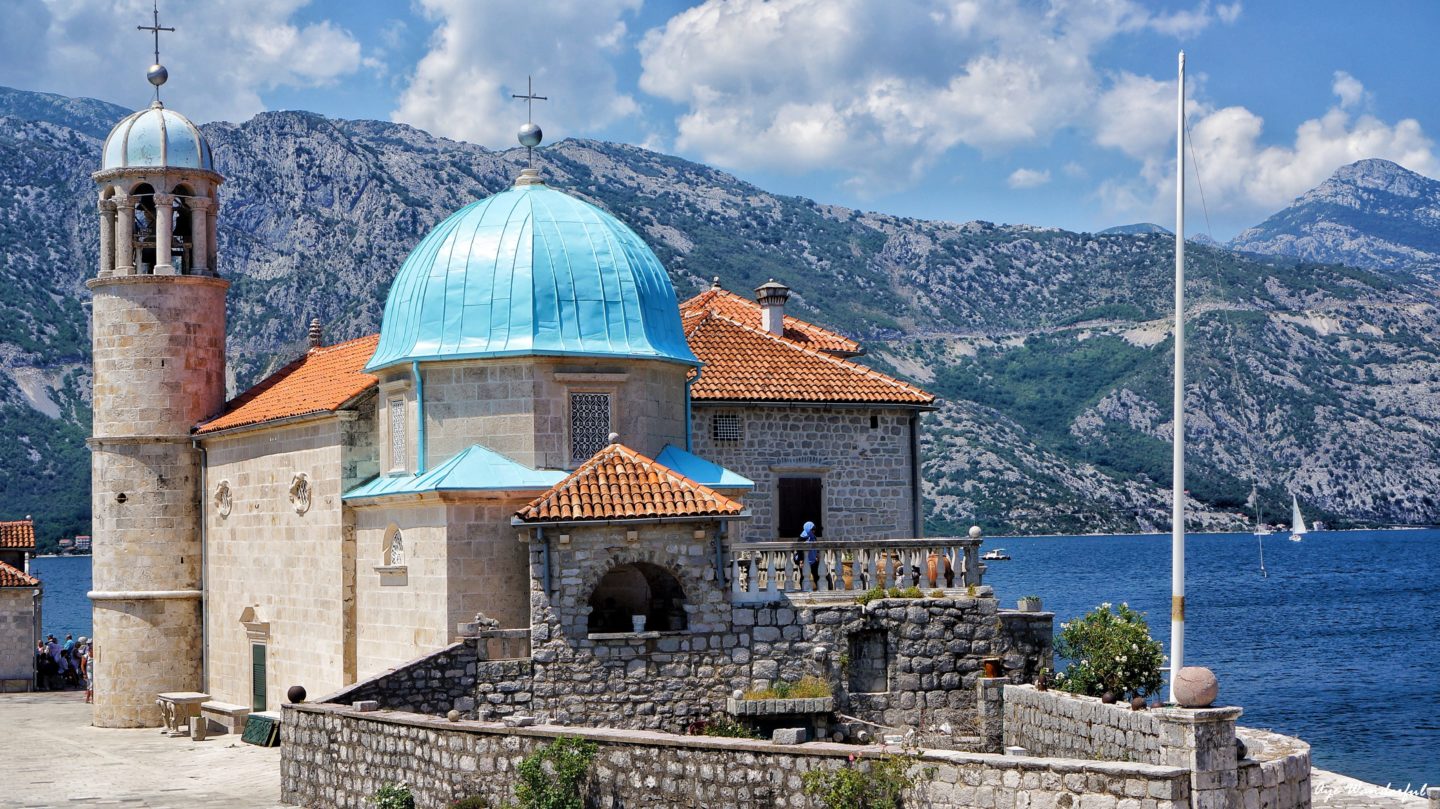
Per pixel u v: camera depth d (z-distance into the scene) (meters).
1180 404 33.50
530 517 33.50
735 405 44.38
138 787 34.12
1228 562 177.75
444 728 28.53
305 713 31.70
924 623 36.53
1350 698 66.06
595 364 37.75
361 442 40.44
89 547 184.50
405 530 37.41
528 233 38.59
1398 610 114.81
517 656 33.81
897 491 46.47
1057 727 32.81
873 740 35.41
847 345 51.69
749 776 25.38
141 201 50.72
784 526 45.06
